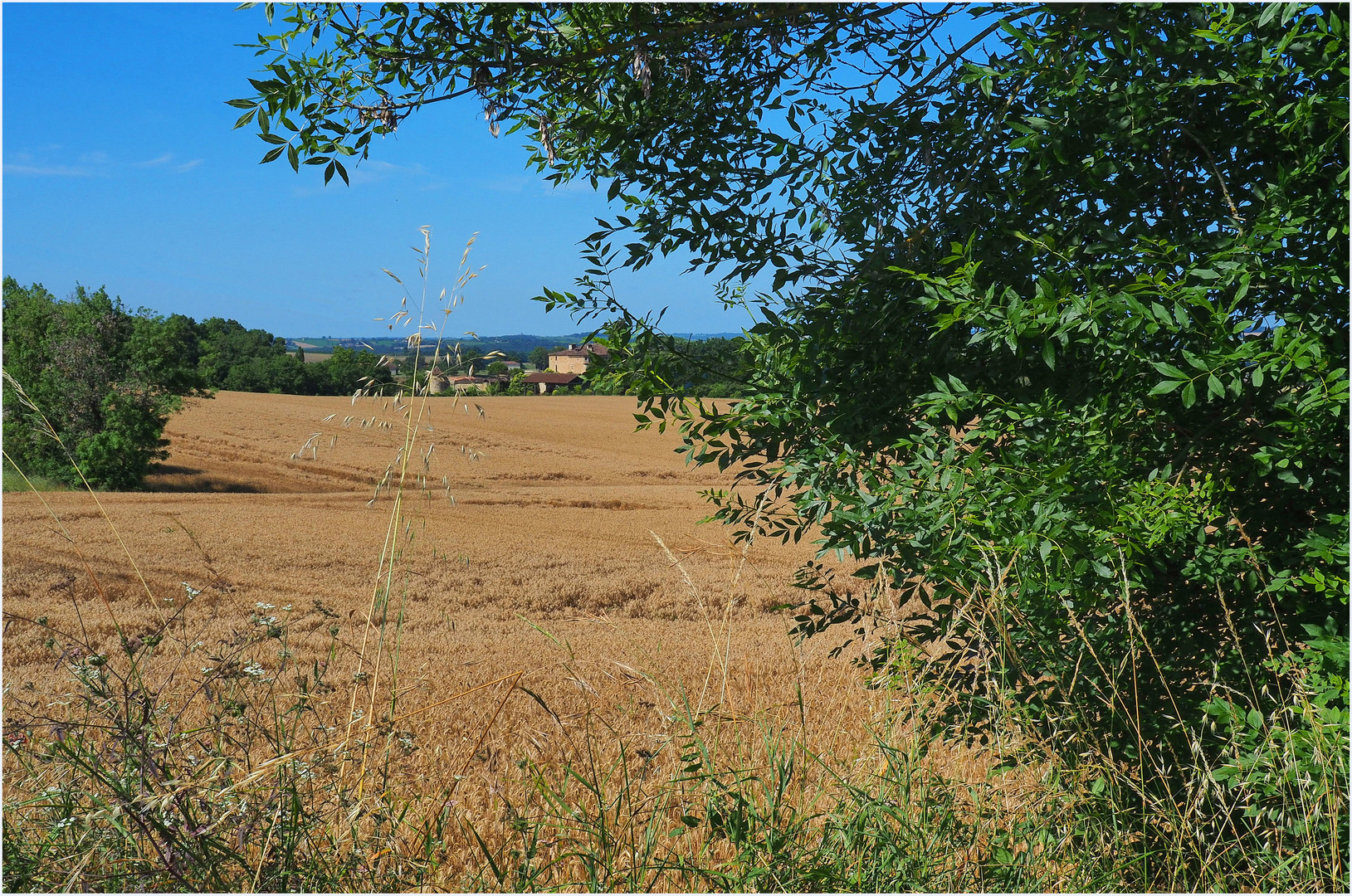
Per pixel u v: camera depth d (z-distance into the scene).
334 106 2.94
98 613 11.58
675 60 3.42
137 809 1.80
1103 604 3.13
